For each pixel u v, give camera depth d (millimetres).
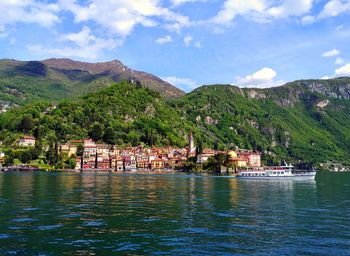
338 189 142000
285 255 43312
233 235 52688
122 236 51156
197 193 115438
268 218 67188
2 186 131625
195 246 46531
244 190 132625
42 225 57625
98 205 81250
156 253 43344
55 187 130375
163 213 71125
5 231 53219
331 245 47781
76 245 46188
